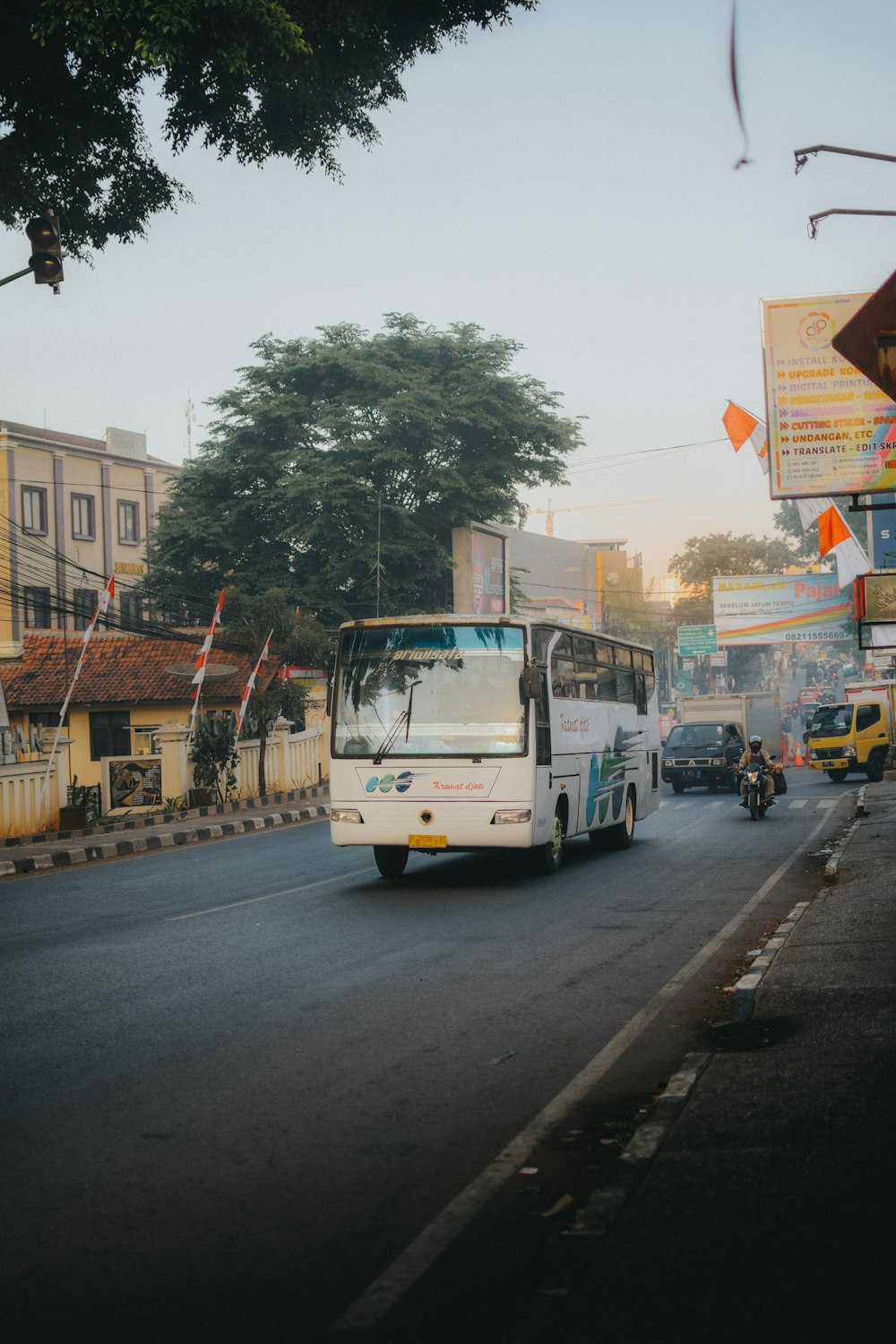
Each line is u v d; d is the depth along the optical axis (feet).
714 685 288.92
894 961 27.09
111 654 125.29
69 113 56.70
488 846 45.80
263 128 59.57
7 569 156.25
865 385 49.42
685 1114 16.97
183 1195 14.85
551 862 50.42
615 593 297.94
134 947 33.53
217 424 138.82
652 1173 14.64
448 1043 22.40
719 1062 19.72
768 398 50.21
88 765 118.32
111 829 76.18
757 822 77.36
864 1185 13.89
